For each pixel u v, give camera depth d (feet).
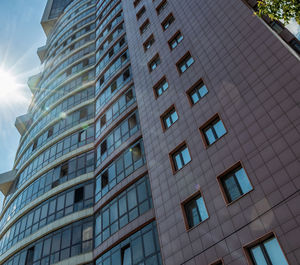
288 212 39.60
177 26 84.99
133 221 64.44
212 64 65.21
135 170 72.33
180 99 68.54
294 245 37.04
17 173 119.03
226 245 43.91
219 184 49.88
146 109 78.54
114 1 148.46
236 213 45.14
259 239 40.86
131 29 112.37
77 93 119.03
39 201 91.30
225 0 72.33
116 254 64.54
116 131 87.92
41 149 108.88
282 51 52.95
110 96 101.09
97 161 89.76
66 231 78.54
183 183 56.34
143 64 91.25
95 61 129.80
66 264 71.15
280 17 45.68
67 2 234.99
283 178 42.39
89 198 82.53
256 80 54.19
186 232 50.65
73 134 103.40
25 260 79.82
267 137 47.34
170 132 66.28
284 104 47.93
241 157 49.01
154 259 55.31
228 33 66.08
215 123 57.57
